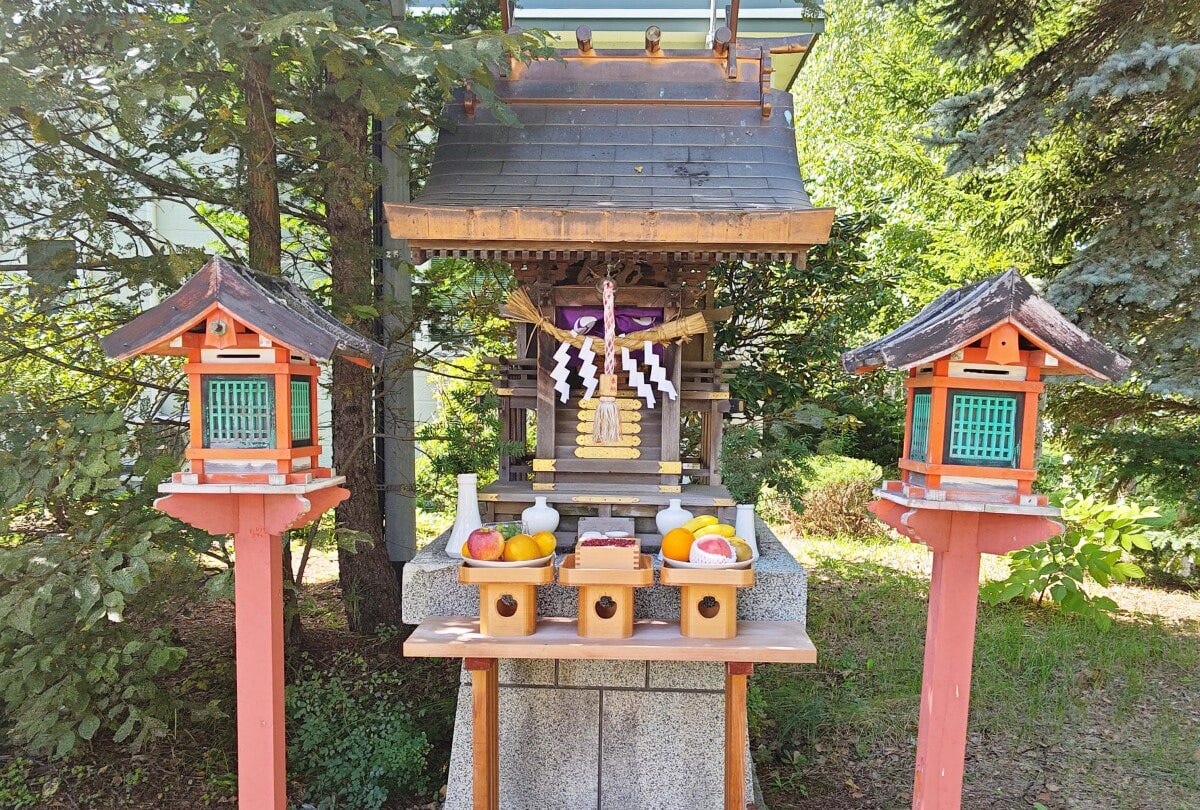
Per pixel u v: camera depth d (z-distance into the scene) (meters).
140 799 3.31
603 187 3.23
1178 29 4.82
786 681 4.54
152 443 3.66
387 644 4.75
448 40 3.84
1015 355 2.19
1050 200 5.61
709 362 3.60
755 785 3.38
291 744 3.64
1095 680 4.66
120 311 4.10
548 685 3.15
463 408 5.32
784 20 6.33
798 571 2.94
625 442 3.39
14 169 3.70
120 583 2.79
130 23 3.10
